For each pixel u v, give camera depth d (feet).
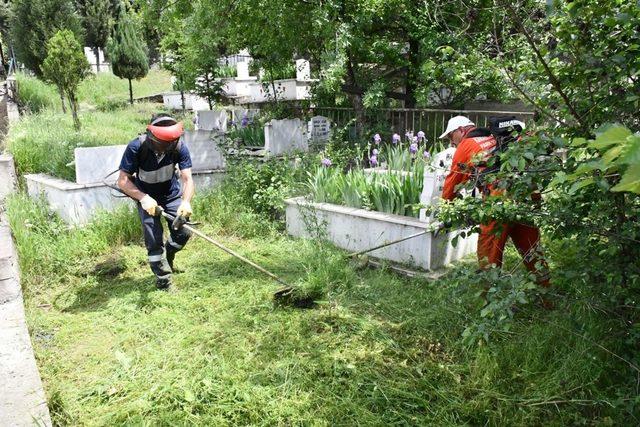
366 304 13.84
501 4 8.97
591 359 9.82
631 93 7.73
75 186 19.60
